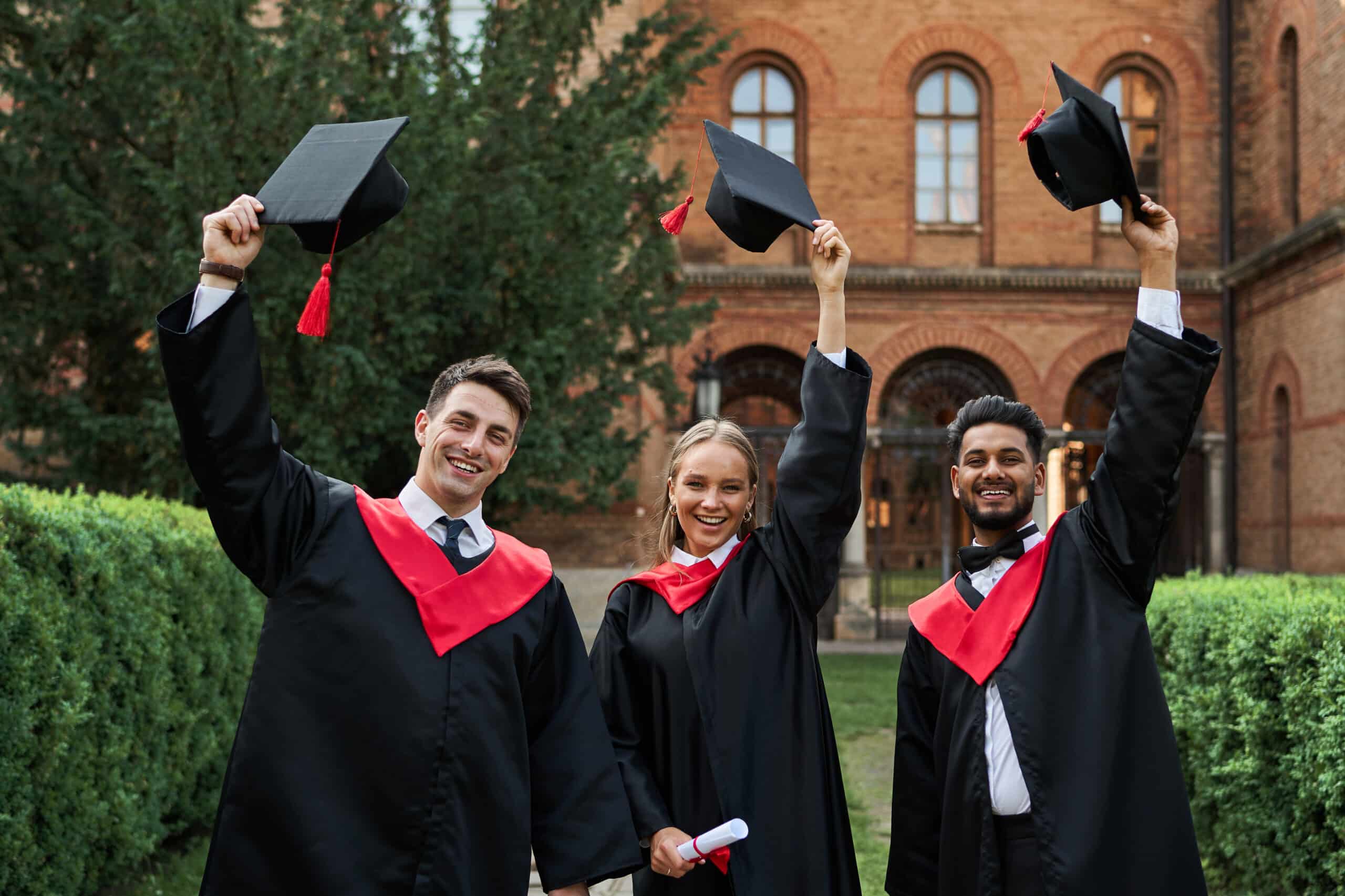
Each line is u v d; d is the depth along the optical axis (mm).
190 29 6480
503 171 7715
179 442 6863
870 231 16938
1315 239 13891
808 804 2607
